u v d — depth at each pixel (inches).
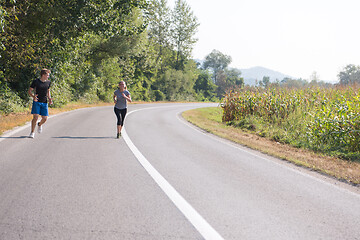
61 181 187.9
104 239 116.3
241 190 192.4
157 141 369.7
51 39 689.0
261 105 718.5
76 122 512.1
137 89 2023.9
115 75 1486.2
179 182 201.2
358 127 398.6
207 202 165.9
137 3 687.7
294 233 132.8
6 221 127.3
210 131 533.6
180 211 150.4
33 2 607.2
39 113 336.8
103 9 655.1
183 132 487.5
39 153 260.4
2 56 609.6
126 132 431.5
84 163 236.7
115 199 162.1
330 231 137.3
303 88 716.0
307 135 477.4
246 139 470.9
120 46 1245.1
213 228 132.6
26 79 724.0
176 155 291.7
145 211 147.7
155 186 189.2
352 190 212.1
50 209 143.1
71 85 1159.6
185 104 1972.2
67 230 122.3
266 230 134.0
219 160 284.7
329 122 429.7
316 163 304.3
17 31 600.4
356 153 381.7
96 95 1334.9
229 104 815.1
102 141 340.8
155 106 1393.9
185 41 2674.7
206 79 3841.0
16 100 654.5
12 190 166.2
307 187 211.3
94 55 1277.1
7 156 243.3
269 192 192.5
